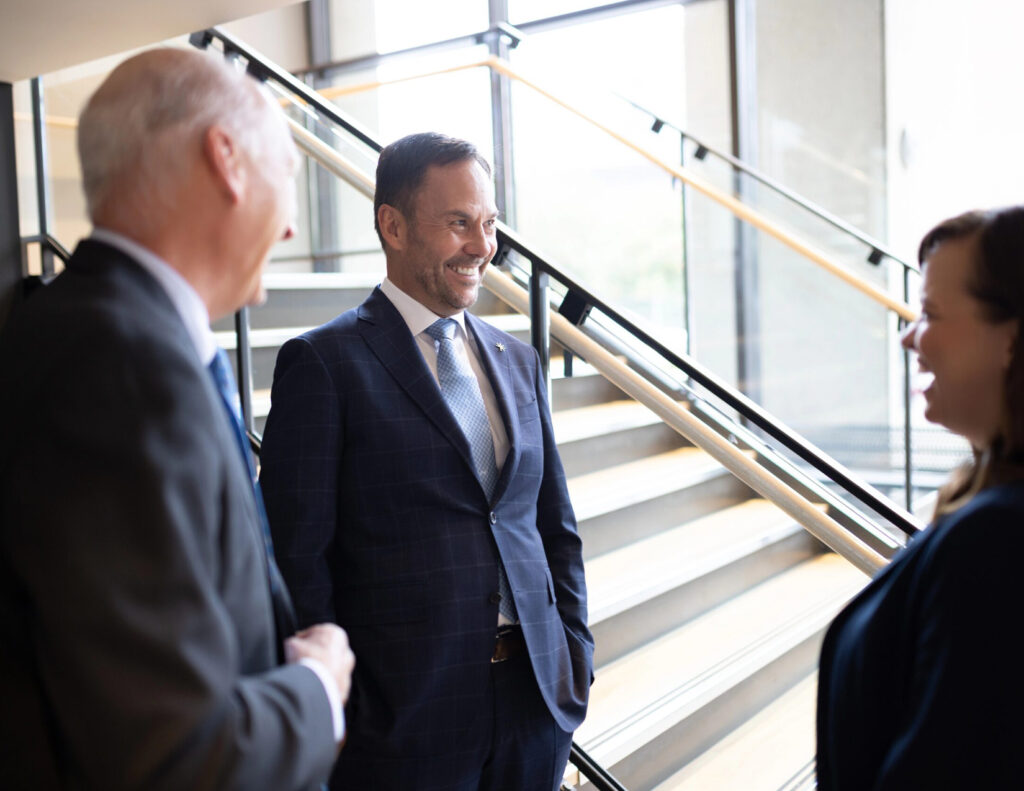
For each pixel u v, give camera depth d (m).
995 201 4.62
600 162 4.26
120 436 0.70
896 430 4.13
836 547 1.74
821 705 0.99
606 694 1.93
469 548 1.43
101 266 0.81
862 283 3.85
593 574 2.09
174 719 0.67
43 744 0.73
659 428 2.00
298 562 1.36
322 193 3.92
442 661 1.39
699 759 1.91
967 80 4.62
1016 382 0.84
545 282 1.87
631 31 5.05
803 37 4.85
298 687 0.81
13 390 0.74
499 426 1.56
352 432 1.43
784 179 4.96
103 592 0.67
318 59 6.11
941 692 0.78
